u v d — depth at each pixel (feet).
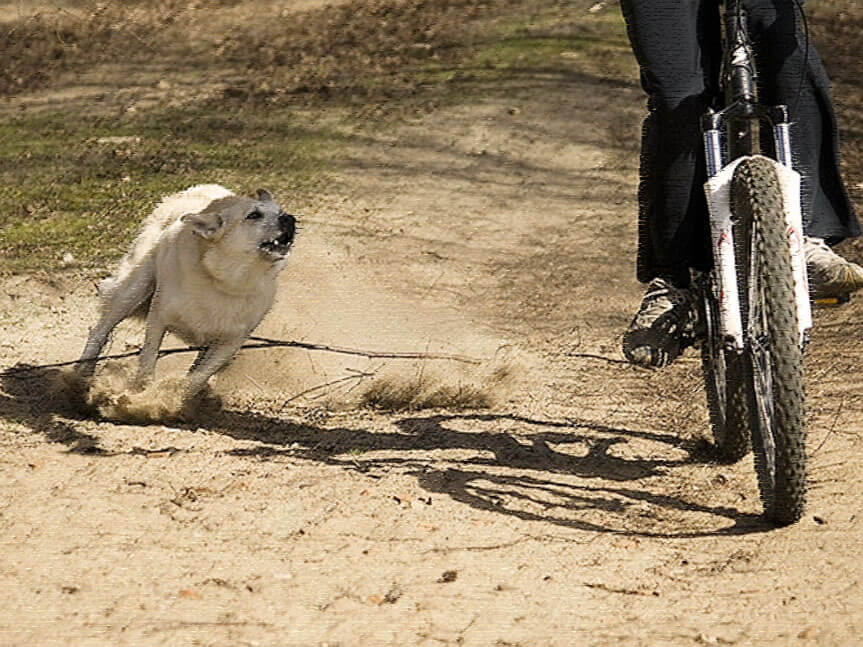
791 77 24.57
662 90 24.48
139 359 32.58
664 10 24.34
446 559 22.24
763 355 22.74
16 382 34.88
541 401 33.12
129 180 58.75
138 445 29.37
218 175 59.93
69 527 23.76
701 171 24.82
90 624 19.70
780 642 18.89
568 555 22.44
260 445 29.53
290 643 19.01
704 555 22.33
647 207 25.35
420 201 56.70
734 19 24.13
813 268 23.75
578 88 75.61
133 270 33.94
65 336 39.45
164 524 23.90
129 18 99.30
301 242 50.31
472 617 19.89
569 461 27.91
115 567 21.88
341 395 33.78
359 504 24.93
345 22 96.84
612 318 41.88
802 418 21.68
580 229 53.01
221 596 20.70
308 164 62.13
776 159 23.54
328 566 21.91
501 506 24.93
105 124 70.18
